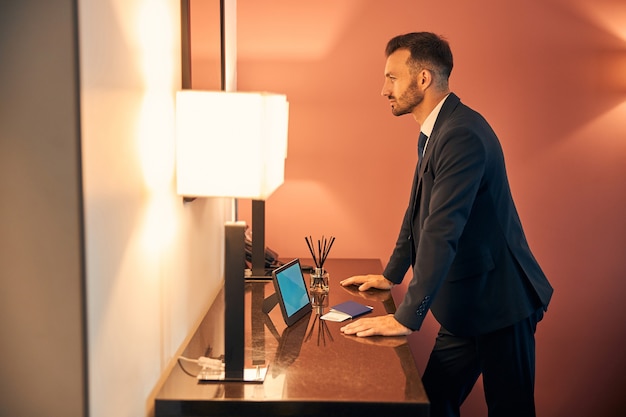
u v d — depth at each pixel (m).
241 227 1.80
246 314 2.43
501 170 2.46
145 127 1.72
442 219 2.24
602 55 3.46
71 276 1.30
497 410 2.55
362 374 1.87
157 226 1.85
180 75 2.12
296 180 3.53
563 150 3.52
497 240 2.46
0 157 1.27
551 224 3.57
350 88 3.48
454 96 2.51
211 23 2.54
